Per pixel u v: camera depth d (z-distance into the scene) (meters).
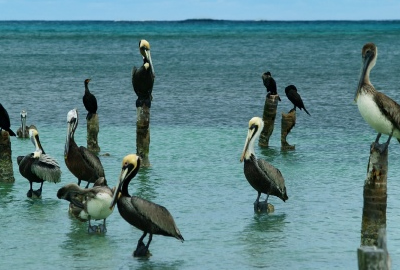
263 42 121.06
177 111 33.53
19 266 12.32
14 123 29.77
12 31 184.75
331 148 24.06
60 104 36.34
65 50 94.12
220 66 67.69
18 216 15.41
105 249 13.27
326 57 81.56
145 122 20.34
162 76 55.81
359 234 14.24
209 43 118.00
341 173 19.91
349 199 16.92
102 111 33.38
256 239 13.84
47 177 16.59
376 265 8.92
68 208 16.00
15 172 19.84
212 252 13.12
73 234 14.18
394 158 22.31
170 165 20.80
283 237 14.01
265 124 24.27
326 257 12.83
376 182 12.29
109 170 19.98
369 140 25.69
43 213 15.66
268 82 24.38
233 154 22.61
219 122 29.91
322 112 33.50
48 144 24.16
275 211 15.88
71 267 12.30
